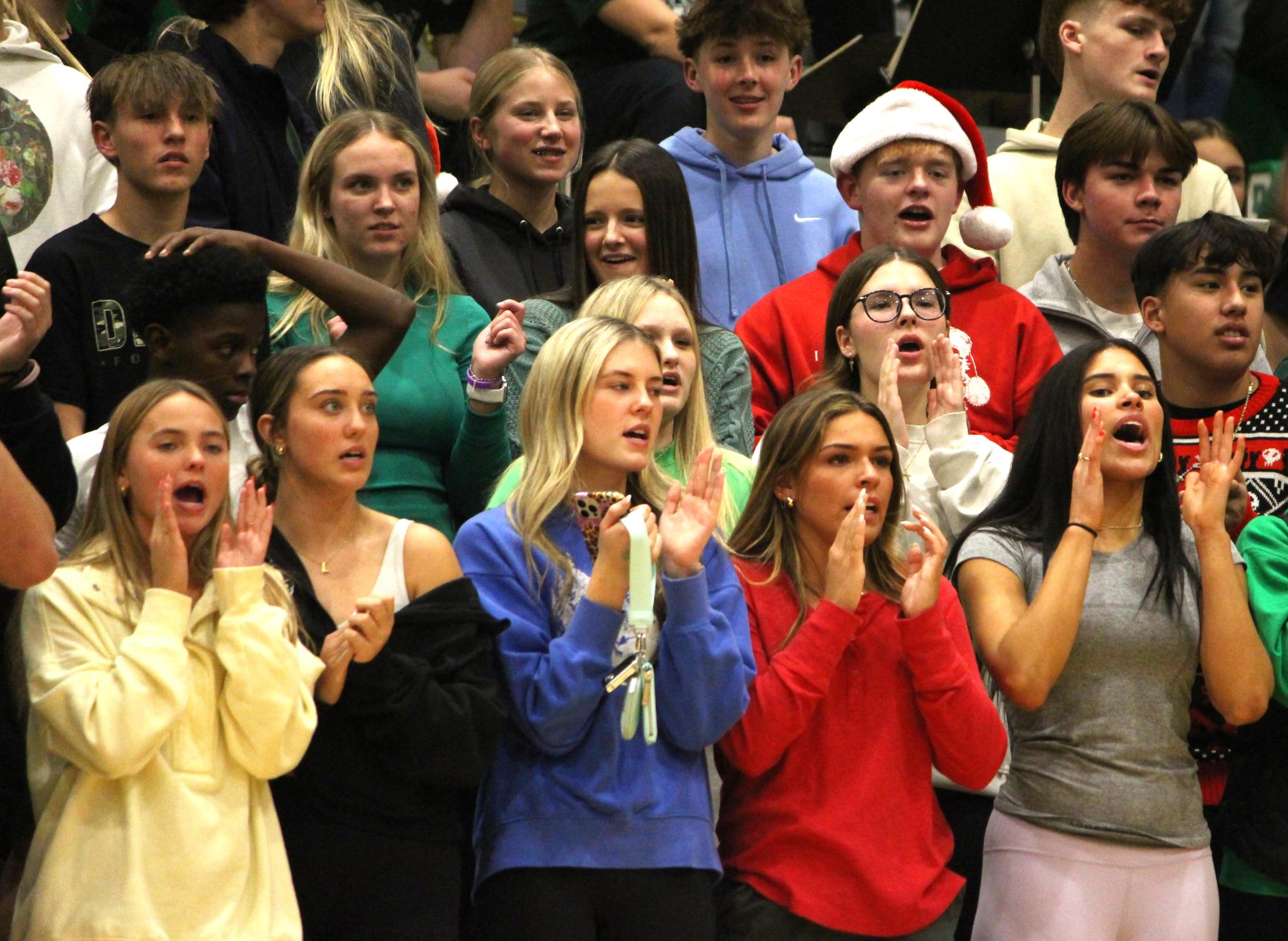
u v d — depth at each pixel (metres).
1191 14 21.02
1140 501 13.09
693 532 11.38
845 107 21.44
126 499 10.78
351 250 14.52
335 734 10.91
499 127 17.16
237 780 10.44
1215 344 14.52
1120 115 16.89
